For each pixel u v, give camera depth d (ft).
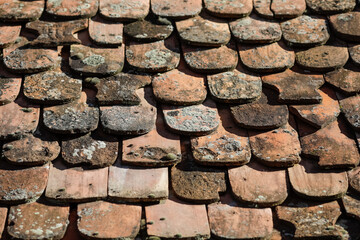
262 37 10.00
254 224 8.32
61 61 9.58
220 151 8.86
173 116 9.10
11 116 8.89
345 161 8.87
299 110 9.35
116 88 9.27
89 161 8.62
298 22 10.28
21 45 9.70
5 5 10.11
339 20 10.30
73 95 9.12
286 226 8.47
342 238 8.34
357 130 9.24
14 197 8.23
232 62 9.71
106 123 8.89
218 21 10.25
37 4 10.19
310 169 8.89
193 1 10.41
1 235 8.05
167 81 9.46
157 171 8.66
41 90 9.14
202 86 9.48
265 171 8.82
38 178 8.46
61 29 9.89
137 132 8.89
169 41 9.95
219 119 9.21
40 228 8.08
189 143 8.99
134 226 8.16
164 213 8.34
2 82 9.24
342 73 9.80
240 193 8.53
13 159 8.50
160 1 10.38
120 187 8.45
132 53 9.72
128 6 10.23
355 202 8.64
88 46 9.77
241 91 9.41
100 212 8.29
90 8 10.15
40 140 8.75
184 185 8.57
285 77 9.70
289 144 9.04
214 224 8.28
